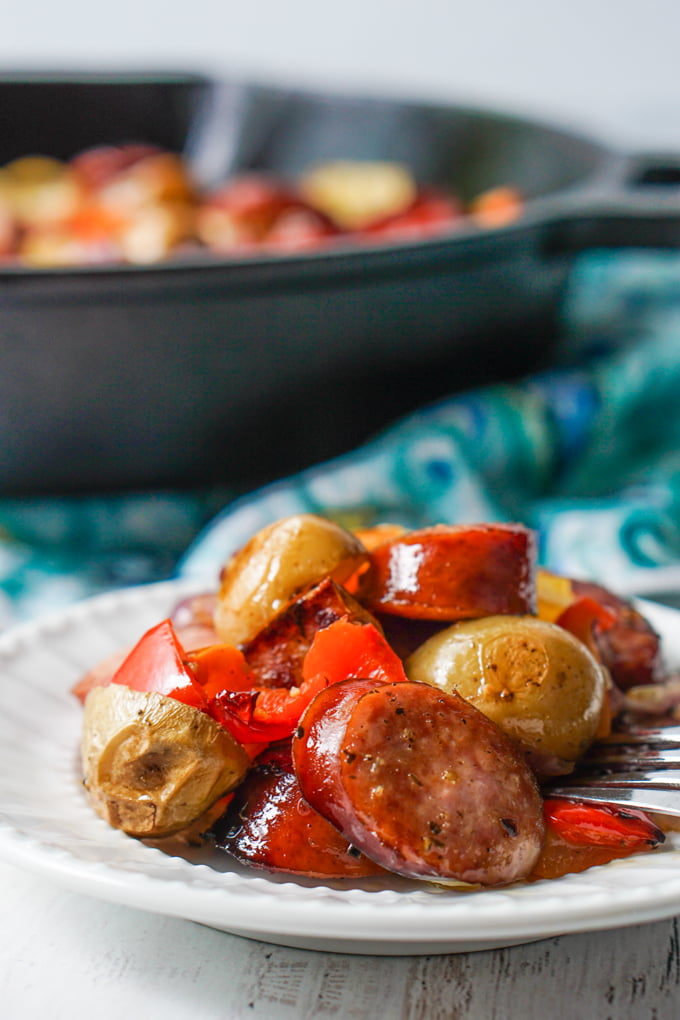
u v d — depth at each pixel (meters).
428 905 0.32
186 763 0.35
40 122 0.90
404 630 0.38
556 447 0.61
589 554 0.56
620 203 0.59
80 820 0.36
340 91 0.88
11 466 0.58
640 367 0.63
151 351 0.55
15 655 0.42
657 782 0.36
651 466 0.64
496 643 0.36
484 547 0.37
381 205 0.82
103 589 0.56
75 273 0.53
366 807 0.33
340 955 0.35
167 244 0.70
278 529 0.38
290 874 0.35
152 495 0.60
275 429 0.59
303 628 0.37
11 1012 0.34
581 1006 0.34
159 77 0.90
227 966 0.35
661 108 1.17
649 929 0.36
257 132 0.90
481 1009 0.34
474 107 0.84
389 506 0.57
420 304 0.58
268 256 0.55
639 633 0.41
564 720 0.36
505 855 0.33
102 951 0.35
